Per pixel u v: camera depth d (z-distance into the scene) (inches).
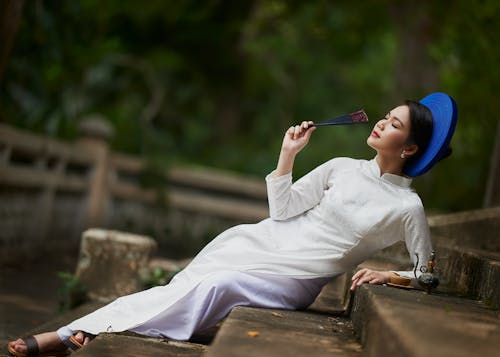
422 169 160.7
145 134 600.1
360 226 160.2
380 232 160.6
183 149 761.0
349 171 167.0
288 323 145.2
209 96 722.8
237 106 756.0
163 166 478.9
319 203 169.3
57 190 409.7
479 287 159.0
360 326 137.6
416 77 471.8
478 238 256.2
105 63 575.5
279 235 167.5
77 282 236.8
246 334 127.0
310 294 169.2
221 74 685.3
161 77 642.8
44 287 295.1
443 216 268.1
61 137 493.0
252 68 774.5
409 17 457.4
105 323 163.0
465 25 418.9
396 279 156.2
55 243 406.3
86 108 576.1
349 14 548.1
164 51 609.6
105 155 467.5
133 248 241.3
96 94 585.0
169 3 540.7
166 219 486.3
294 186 168.6
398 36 484.7
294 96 850.8
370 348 118.8
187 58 649.0
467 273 172.4
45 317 237.0
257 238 167.2
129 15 561.3
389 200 160.9
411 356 90.0
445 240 235.1
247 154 728.3
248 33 676.1
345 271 166.4
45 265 352.2
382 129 162.7
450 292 164.9
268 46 708.0
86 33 435.2
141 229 482.3
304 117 858.8
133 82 641.0
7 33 276.5
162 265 251.6
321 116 858.1
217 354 110.0
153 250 250.1
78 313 212.4
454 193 510.0
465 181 506.3
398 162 163.3
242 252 165.6
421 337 97.7
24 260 352.2
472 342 98.5
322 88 866.8
